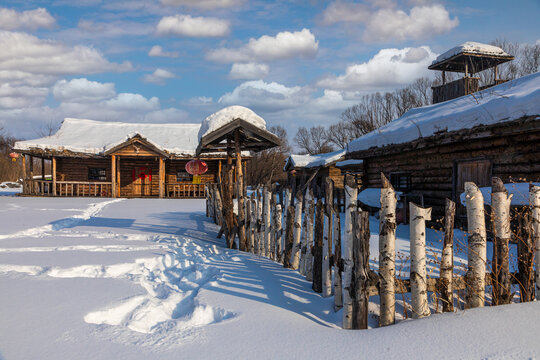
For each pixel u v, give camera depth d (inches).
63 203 756.6
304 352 107.0
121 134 1273.4
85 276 204.2
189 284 192.2
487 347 100.0
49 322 127.8
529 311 118.1
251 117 346.0
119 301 151.3
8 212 552.7
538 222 145.9
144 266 231.1
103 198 966.4
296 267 216.1
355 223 129.3
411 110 602.2
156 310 144.3
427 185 478.9
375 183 608.4
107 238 334.3
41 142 1122.7
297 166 1214.9
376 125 2245.3
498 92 406.9
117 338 116.0
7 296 156.3
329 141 3019.2
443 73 908.0
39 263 220.1
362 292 127.3
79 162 1133.7
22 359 101.3
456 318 119.4
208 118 357.4
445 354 99.3
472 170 404.8
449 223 135.9
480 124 333.1
